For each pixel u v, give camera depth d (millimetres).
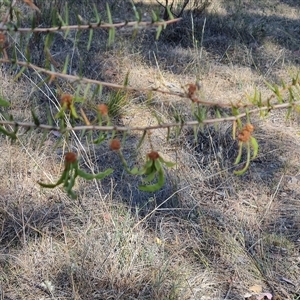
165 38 5492
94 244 2701
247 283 2664
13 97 3742
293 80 1352
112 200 3068
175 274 2596
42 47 4195
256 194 3348
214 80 4773
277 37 6121
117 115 3873
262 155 3699
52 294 2445
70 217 2918
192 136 3791
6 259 2592
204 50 5277
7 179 3061
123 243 2703
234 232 2965
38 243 2699
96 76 4340
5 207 2861
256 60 5348
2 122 1214
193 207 3051
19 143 3305
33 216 2871
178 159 3498
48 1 4730
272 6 7328
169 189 3170
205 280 2635
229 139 3729
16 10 1321
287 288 2652
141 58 4910
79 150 3131
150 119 3914
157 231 2920
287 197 3344
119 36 5090
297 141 3969
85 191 3111
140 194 3139
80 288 2484
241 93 4531
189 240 2869
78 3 5496
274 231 3033
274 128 4082
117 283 2527
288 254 2852
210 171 3461
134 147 3580
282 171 3582
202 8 6066
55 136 3543
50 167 3252
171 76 4738
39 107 3752
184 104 4117
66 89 3953
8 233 2744
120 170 3350
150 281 2547
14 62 1261
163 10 6160
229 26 5965
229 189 3344
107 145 3539
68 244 2742
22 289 2488
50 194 3045
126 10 5855
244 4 7211
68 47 4613
